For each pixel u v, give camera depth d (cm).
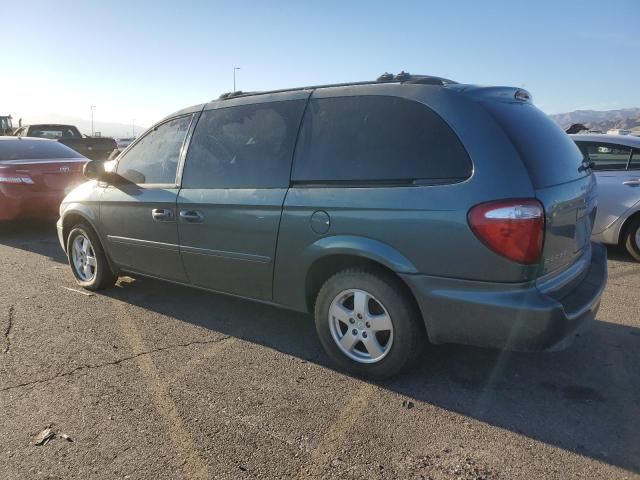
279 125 366
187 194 405
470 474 246
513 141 284
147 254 450
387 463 254
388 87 326
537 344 278
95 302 493
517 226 270
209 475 246
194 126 419
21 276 584
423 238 292
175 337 409
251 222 365
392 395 317
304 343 397
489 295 280
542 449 263
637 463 252
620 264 625
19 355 376
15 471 249
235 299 497
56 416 296
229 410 302
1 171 766
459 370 348
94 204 488
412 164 302
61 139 1227
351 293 331
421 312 306
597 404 305
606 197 645
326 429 282
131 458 259
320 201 330
